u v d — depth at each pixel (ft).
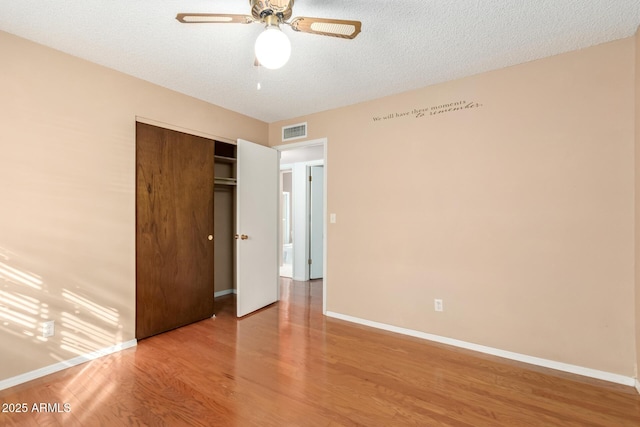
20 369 6.56
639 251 6.32
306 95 9.87
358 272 10.43
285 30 6.38
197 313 10.44
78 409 5.77
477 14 5.87
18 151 6.53
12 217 6.45
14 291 6.48
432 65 7.86
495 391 6.43
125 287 8.38
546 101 7.43
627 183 6.61
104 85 7.92
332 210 11.05
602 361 6.88
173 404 5.94
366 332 9.61
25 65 6.64
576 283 7.13
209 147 10.71
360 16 5.97
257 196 11.71
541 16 5.91
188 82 8.95
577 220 7.10
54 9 5.70
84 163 7.54
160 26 6.27
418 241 9.25
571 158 7.16
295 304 12.55
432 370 7.29
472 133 8.39
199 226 10.48
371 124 10.16
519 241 7.77
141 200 8.81
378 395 6.28
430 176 9.04
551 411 5.77
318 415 5.66
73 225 7.35
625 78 6.61
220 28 6.33
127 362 7.56
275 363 7.58
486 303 8.21
